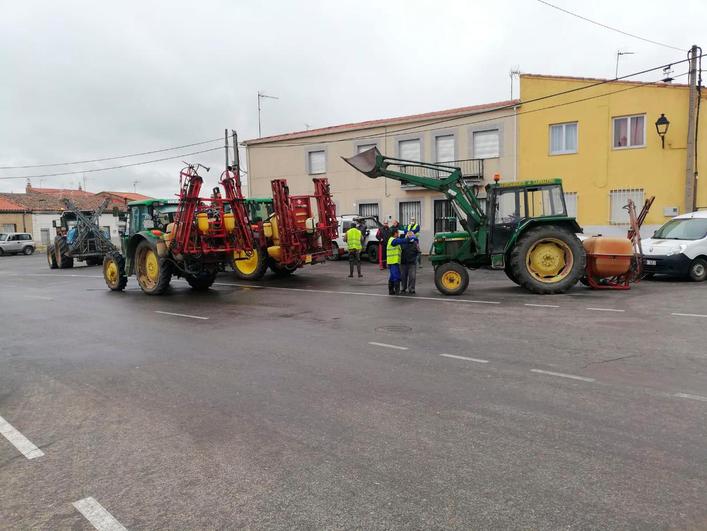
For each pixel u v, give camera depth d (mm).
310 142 27672
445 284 11977
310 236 16031
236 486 3420
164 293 13328
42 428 4516
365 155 12688
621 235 20344
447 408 4715
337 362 6352
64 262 25734
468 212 12125
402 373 5832
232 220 13469
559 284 11539
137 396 5297
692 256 13547
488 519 2961
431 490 3297
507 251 11844
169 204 15891
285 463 3721
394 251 12195
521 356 6418
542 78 21438
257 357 6703
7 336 8594
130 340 7977
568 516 2973
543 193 11867
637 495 3178
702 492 3195
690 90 17766
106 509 3195
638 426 4211
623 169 20234
